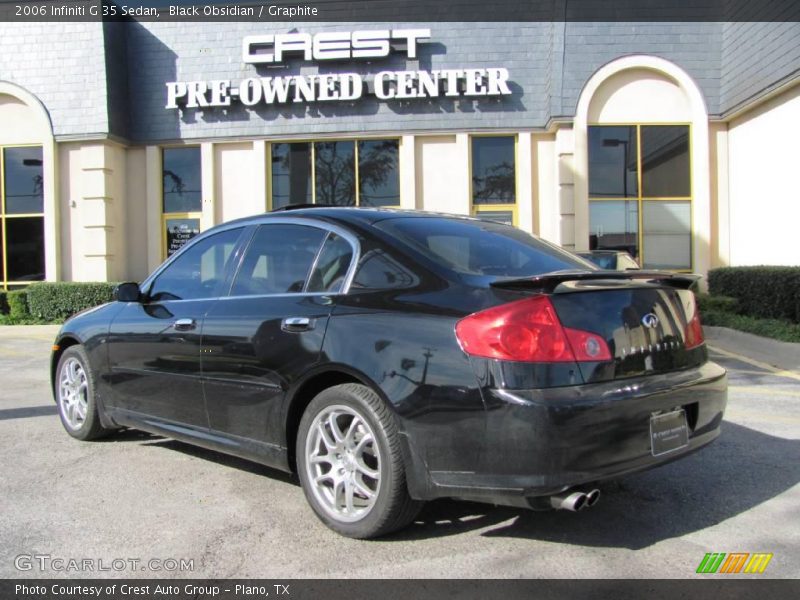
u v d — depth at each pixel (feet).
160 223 50.42
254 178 49.11
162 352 14.62
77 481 14.29
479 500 10.02
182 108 49.47
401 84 46.85
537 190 47.85
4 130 49.39
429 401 10.21
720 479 14.23
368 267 11.93
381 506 10.77
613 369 10.23
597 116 45.34
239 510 12.66
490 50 47.26
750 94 41.04
